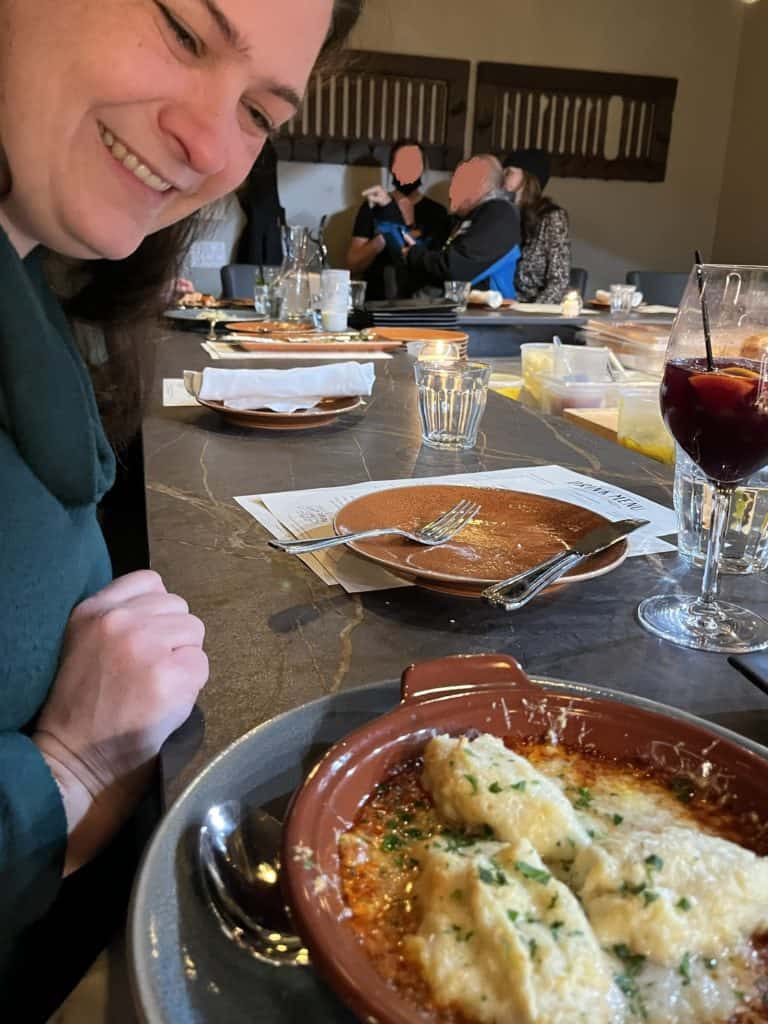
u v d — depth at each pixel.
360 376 1.50
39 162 0.59
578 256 6.26
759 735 0.59
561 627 0.75
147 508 1.02
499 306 3.57
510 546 0.87
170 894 0.38
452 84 5.56
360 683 0.64
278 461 1.25
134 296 1.02
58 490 0.64
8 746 0.57
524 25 5.59
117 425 1.13
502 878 0.36
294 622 0.73
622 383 1.81
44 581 0.61
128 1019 0.62
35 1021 0.63
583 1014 0.32
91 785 0.60
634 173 6.12
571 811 0.41
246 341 2.25
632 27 5.79
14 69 0.56
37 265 0.69
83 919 0.72
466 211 4.73
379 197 5.29
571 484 1.18
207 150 0.60
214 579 0.82
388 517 0.94
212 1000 0.34
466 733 0.48
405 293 4.75
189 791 0.44
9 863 0.55
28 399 0.60
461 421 1.38
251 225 5.10
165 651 0.62
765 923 0.36
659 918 0.35
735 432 0.71
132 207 0.62
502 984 0.33
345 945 0.33
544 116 5.81
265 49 0.59
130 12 0.55
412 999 0.33
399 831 0.42
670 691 0.64
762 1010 0.34
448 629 0.73
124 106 0.57
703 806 0.44
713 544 0.79
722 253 6.40
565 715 0.48
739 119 6.12
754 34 5.91
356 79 5.39
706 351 0.75
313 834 0.38
